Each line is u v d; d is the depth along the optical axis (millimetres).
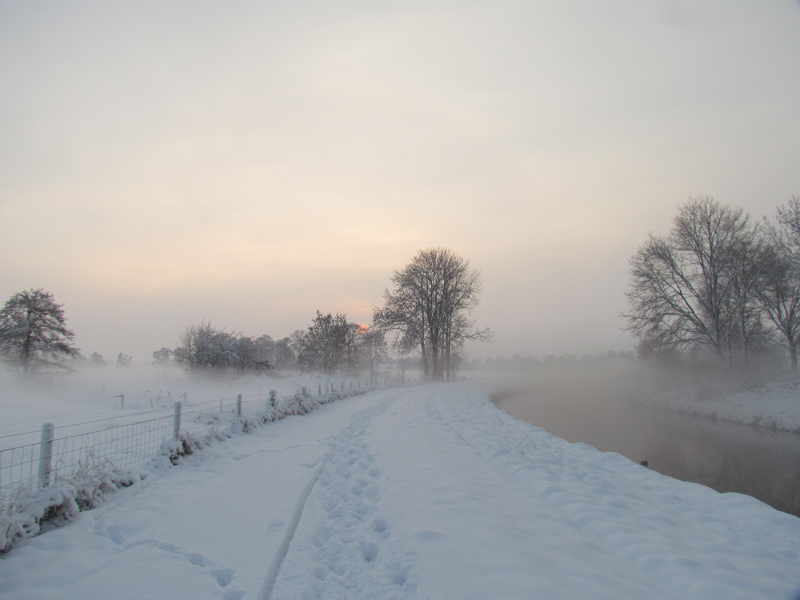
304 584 3666
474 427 13305
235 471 7828
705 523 5598
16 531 4527
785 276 25750
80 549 4559
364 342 54250
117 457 8078
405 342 46625
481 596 3254
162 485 6891
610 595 3287
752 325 28234
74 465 6734
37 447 9312
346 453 9414
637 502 6281
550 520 5121
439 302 48375
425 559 3885
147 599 3545
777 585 3705
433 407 19953
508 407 28234
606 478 7758
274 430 12898
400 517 4992
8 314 32438
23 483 5902
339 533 4891
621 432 19484
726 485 11812
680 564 3922
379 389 38781
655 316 29703
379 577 3729
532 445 10461
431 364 52188
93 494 5859
